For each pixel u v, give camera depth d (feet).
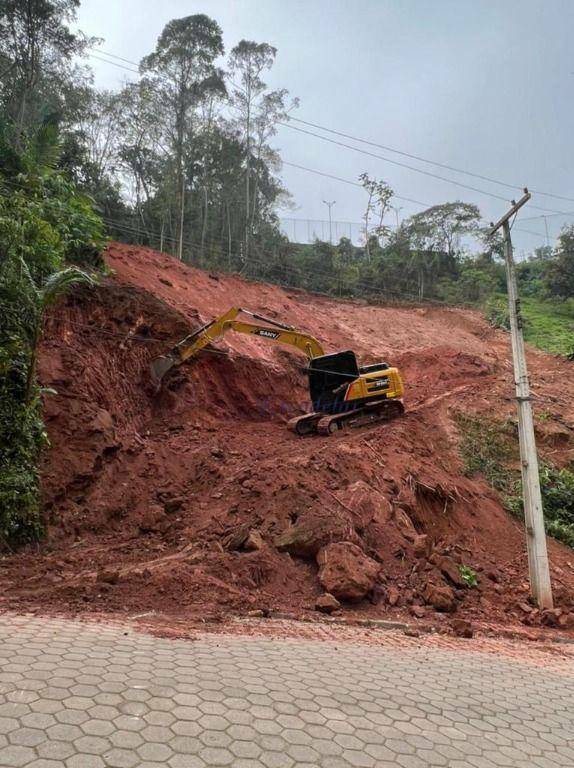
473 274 136.46
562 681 20.74
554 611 33.14
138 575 26.20
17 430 30.73
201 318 59.72
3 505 28.66
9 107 83.05
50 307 41.32
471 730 13.93
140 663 15.26
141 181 122.52
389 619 28.25
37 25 80.23
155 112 109.60
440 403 63.98
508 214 39.29
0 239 32.14
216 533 32.68
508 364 89.97
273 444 47.57
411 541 36.14
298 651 19.16
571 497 50.85
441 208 145.18
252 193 131.95
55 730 10.72
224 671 15.48
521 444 37.27
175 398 48.75
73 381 38.47
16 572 26.09
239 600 25.89
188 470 40.32
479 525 44.50
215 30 108.17
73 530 32.01
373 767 10.96
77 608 22.15
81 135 105.29
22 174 49.06
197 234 118.21
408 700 15.42
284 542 31.42
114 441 38.17
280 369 61.98
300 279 119.96
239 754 10.66
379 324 99.14
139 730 11.13
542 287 159.84
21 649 15.33
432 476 46.42
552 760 12.90
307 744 11.51
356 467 42.37
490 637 28.17
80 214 51.11
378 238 146.10
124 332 47.50
